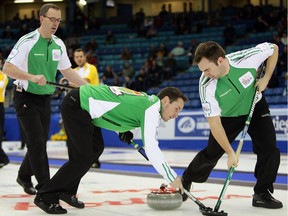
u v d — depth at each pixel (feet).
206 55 23.45
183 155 64.39
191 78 97.50
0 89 47.42
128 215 24.57
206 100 24.40
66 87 28.14
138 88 95.91
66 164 24.91
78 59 45.19
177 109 23.24
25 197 30.27
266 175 26.45
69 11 149.18
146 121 22.70
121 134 25.25
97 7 156.15
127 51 112.88
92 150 24.77
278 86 84.43
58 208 24.94
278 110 65.21
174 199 25.68
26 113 29.12
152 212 25.27
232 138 27.14
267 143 26.40
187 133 74.59
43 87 29.50
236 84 24.84
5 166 51.47
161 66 101.96
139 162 54.95
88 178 39.86
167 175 22.24
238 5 139.44
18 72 27.91
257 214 24.73
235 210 25.81
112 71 100.53
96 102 23.73
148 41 120.37
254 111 26.73
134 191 32.73
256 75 25.73
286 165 49.42
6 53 119.75
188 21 119.03
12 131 92.02
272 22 108.27
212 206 27.02
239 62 24.89
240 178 39.34
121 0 156.66
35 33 29.27
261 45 26.00
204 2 143.23
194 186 34.60
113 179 39.19
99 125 24.62
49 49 29.63
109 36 123.75
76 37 135.54
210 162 26.78
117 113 23.36
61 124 84.89
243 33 112.16
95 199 29.50
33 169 28.89
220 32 113.09
